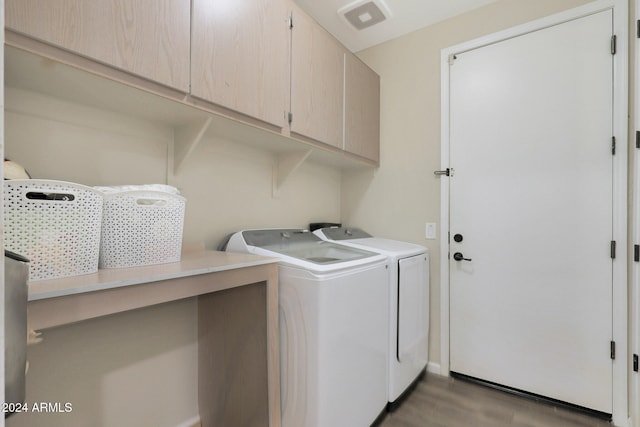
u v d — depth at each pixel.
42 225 0.76
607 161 1.58
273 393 1.19
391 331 1.62
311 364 1.17
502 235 1.89
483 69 1.97
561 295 1.70
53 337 1.07
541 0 1.78
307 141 1.69
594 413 1.61
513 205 1.85
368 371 1.43
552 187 1.73
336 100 1.89
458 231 2.05
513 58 1.86
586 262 1.64
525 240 1.81
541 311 1.76
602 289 1.59
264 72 1.39
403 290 1.71
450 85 2.10
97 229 0.89
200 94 1.13
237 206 1.73
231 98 1.24
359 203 2.54
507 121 1.88
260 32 1.37
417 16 2.08
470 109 2.01
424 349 2.02
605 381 1.58
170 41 1.04
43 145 1.06
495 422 1.56
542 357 1.75
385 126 2.41
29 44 0.76
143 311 1.31
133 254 1.00
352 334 1.31
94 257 0.88
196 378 1.50
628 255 1.53
